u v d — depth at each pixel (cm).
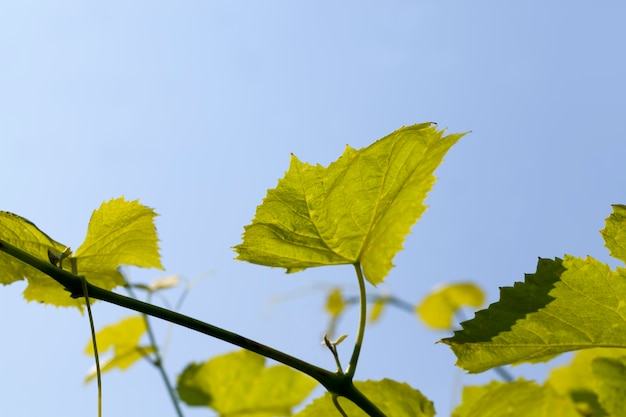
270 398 90
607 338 67
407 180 71
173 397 89
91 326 66
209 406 90
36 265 66
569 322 67
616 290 66
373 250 72
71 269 71
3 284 73
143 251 74
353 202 70
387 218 71
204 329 66
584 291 66
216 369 89
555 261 67
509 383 76
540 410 77
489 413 77
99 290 66
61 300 74
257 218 71
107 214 72
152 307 66
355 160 69
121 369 95
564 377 81
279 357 66
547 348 67
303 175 70
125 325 95
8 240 71
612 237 66
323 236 71
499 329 67
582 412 79
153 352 94
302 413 73
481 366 67
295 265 72
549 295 66
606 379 72
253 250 71
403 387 73
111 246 73
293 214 71
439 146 70
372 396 73
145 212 73
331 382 66
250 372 90
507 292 67
